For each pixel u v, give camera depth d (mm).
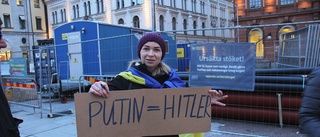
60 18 37062
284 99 4664
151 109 1740
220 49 4422
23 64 9195
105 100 1656
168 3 31750
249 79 4215
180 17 33812
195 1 37250
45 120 6160
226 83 4418
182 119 1796
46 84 9750
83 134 1619
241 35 29453
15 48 34562
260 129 4711
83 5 34125
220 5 44344
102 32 8906
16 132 1854
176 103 1783
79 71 9445
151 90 1736
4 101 1801
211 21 41125
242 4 30250
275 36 27812
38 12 37938
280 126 4719
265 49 14492
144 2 29062
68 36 9664
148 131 1738
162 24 30938
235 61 4324
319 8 26078
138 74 1817
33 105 6770
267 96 4848
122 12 30953
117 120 1680
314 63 6395
